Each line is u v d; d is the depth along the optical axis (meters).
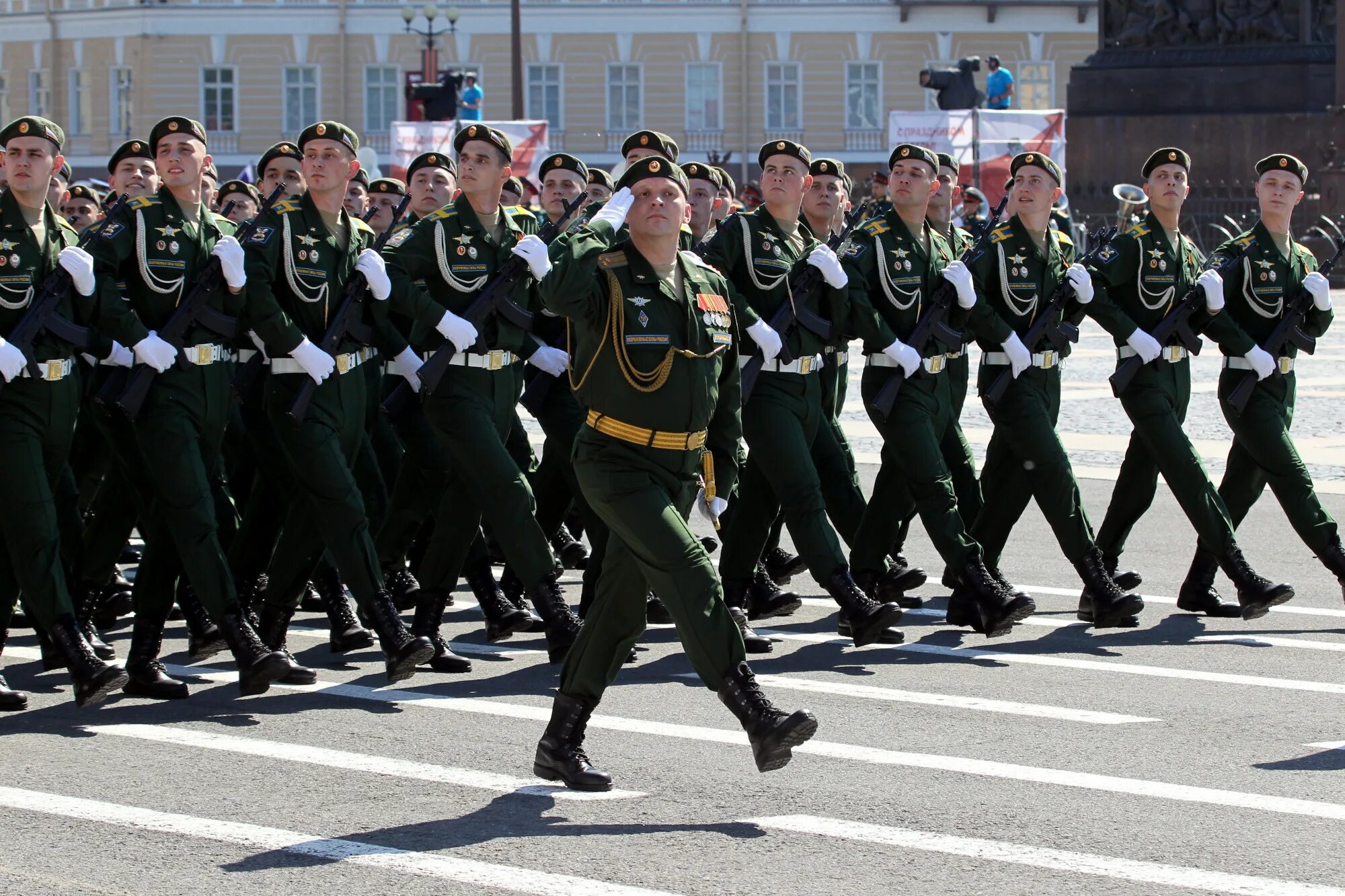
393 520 15.10
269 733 11.45
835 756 10.84
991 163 48.91
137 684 12.45
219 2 80.38
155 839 9.36
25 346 11.91
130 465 12.51
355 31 80.38
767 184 14.20
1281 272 15.42
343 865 8.96
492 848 9.20
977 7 79.94
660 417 9.93
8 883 8.71
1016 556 17.95
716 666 9.80
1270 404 15.36
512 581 15.20
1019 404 14.66
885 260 14.27
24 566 11.93
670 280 10.02
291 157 16.17
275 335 12.62
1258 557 17.70
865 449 25.17
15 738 11.33
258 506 13.88
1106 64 57.00
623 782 10.34
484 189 13.48
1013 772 10.52
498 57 80.56
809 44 80.62
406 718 11.82
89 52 81.50
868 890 8.59
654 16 80.62
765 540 14.49
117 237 12.40
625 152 15.67
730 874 8.80
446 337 13.15
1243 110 55.31
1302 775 10.44
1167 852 9.12
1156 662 13.41
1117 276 15.11
